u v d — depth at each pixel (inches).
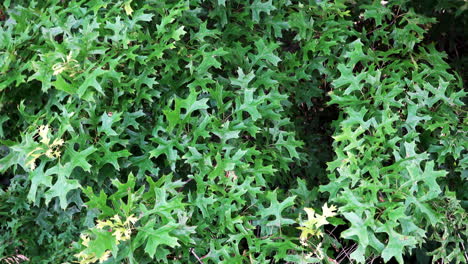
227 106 84.7
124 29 82.0
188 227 72.2
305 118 115.8
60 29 81.4
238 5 98.3
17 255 97.1
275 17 98.5
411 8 100.7
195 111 91.1
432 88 90.3
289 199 81.1
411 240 72.5
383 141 81.7
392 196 78.4
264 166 89.4
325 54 95.9
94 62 79.5
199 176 79.9
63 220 89.7
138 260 74.7
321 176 109.7
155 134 82.0
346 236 73.0
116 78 75.4
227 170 80.0
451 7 119.0
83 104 78.8
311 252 81.2
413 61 97.4
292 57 98.7
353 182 78.1
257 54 94.3
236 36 98.5
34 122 79.0
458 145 89.6
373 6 100.3
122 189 73.1
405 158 79.3
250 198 83.8
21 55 84.0
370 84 90.6
